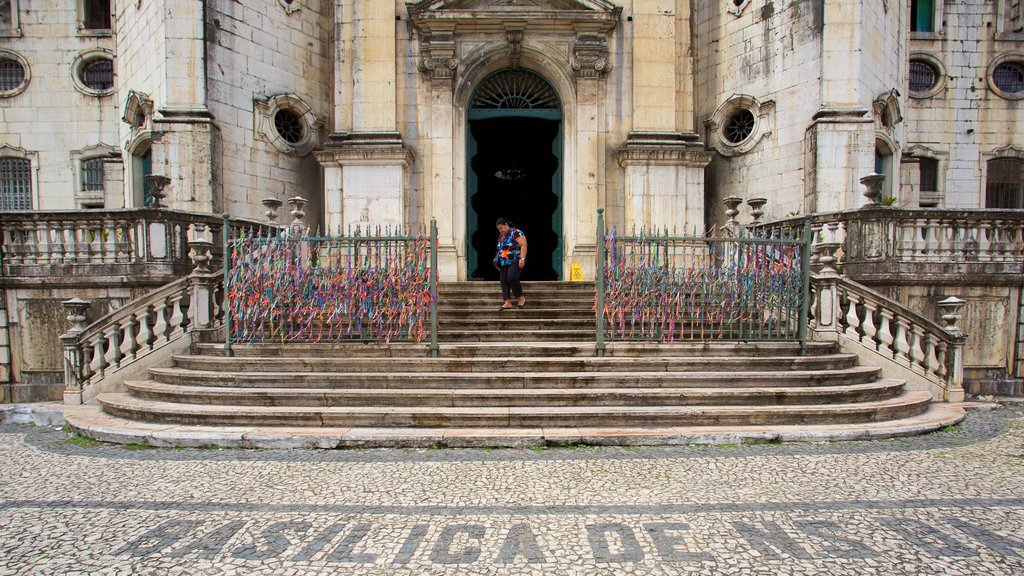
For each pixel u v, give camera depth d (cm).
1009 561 385
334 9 1317
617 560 386
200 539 418
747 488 514
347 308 829
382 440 638
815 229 1020
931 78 1842
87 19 1734
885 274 941
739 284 845
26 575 369
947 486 521
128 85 1429
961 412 769
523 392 713
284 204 1355
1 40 1730
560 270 1351
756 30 1362
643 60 1305
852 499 490
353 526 438
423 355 823
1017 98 1839
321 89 1430
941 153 1834
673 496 495
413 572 371
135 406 719
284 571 373
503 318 956
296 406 713
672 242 841
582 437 641
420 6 1277
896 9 1423
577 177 1306
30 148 1742
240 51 1271
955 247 956
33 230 951
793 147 1296
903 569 375
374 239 828
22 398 947
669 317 844
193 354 861
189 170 1194
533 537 419
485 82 1360
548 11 1276
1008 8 1831
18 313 948
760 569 374
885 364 852
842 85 1238
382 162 1273
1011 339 961
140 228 938
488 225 1515
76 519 454
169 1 1199
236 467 575
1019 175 1861
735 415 689
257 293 833
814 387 750
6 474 564
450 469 566
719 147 1423
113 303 943
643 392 716
